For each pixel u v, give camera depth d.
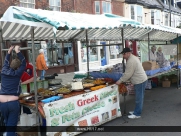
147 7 23.64
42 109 3.75
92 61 17.14
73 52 15.40
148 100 7.07
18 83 3.68
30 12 3.75
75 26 3.77
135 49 10.65
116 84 5.15
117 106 5.25
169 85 9.14
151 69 7.14
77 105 4.27
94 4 17.31
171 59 9.55
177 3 32.44
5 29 4.78
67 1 15.30
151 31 8.42
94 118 4.63
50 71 13.72
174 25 29.31
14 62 3.60
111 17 5.91
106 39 8.12
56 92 4.44
